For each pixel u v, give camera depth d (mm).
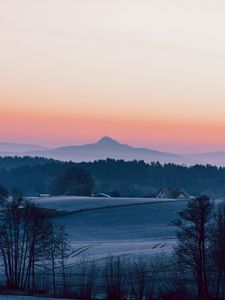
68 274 95625
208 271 84562
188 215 89125
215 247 84625
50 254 97625
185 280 85812
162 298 79250
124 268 94875
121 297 79125
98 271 94250
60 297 77000
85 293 80500
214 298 78562
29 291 82125
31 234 96938
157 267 94562
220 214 90438
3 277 96188
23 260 100188
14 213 99438
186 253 86062
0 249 100562
